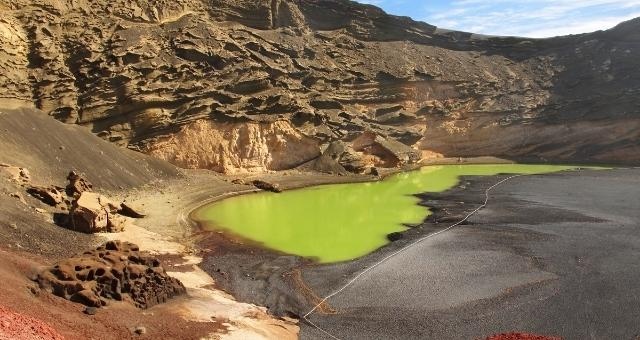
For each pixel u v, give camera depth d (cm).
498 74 8194
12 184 3062
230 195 4834
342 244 3381
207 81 5728
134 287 2062
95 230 3002
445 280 2642
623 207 4153
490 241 3281
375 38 8031
